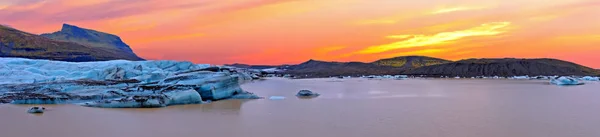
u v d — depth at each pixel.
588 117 31.31
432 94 55.41
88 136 24.48
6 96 43.56
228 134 25.03
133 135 24.77
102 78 72.06
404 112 34.28
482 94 55.50
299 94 52.19
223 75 47.31
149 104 37.81
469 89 67.38
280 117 31.62
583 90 64.50
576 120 29.88
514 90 64.69
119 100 37.72
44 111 34.69
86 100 41.34
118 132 25.62
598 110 35.72
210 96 44.81
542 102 43.28
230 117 31.67
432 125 27.73
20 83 59.62
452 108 37.22
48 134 25.00
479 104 41.06
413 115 32.38
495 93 57.38
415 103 42.09
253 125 28.02
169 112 34.53
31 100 40.31
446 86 78.44
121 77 72.12
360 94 55.28
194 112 34.62
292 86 78.81
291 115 32.72
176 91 41.84
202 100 44.62
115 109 36.38
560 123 28.58
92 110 35.56
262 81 108.75
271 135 24.73
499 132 25.48
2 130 26.09
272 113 33.97
